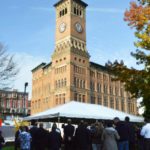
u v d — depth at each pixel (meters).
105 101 102.88
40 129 17.02
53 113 22.48
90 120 26.34
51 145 16.75
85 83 93.81
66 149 18.44
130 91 19.05
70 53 89.75
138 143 20.03
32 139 16.88
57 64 93.75
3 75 35.03
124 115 27.58
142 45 18.28
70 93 87.00
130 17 18.53
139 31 18.52
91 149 18.06
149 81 18.38
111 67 19.73
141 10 18.41
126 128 16.25
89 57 96.50
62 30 94.50
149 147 16.30
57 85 92.44
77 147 17.27
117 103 109.00
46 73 102.50
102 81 102.88
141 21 18.23
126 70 19.02
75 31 93.69
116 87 109.75
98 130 17.95
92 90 96.81
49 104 96.50
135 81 18.72
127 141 16.17
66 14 94.44
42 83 104.50
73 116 22.77
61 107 24.03
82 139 17.12
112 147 14.70
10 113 102.19
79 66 92.31
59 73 92.38
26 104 118.81
